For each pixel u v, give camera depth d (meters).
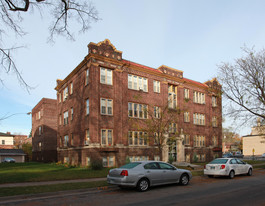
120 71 25.47
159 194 10.34
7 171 20.12
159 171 11.80
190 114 32.38
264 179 15.39
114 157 23.77
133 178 10.80
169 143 21.67
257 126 24.19
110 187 11.82
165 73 29.98
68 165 25.33
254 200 8.92
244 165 17.12
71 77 29.75
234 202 8.59
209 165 15.98
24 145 56.69
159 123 21.08
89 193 10.69
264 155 52.16
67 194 10.40
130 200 9.11
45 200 9.23
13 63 10.06
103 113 23.72
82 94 25.66
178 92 31.25
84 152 24.11
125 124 25.00
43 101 41.62
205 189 11.59
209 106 35.84
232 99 22.72
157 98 28.59
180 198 9.41
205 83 36.56
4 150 49.75
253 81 21.91
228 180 14.96
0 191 10.31
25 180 13.90
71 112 29.33
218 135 36.53
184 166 24.06
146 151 26.36
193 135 32.47
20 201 9.05
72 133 28.61
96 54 23.67
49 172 18.70
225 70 22.61
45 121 41.28
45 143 40.56
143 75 27.66
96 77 23.58
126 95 25.67
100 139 23.02
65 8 11.52
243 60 21.95
